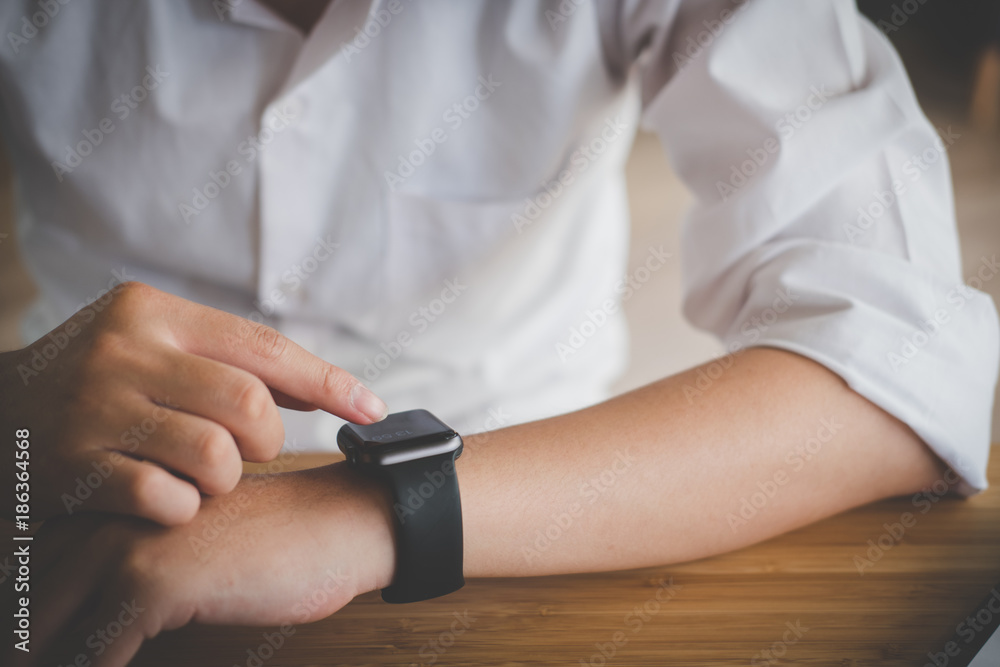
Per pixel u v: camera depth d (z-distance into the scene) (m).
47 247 0.76
